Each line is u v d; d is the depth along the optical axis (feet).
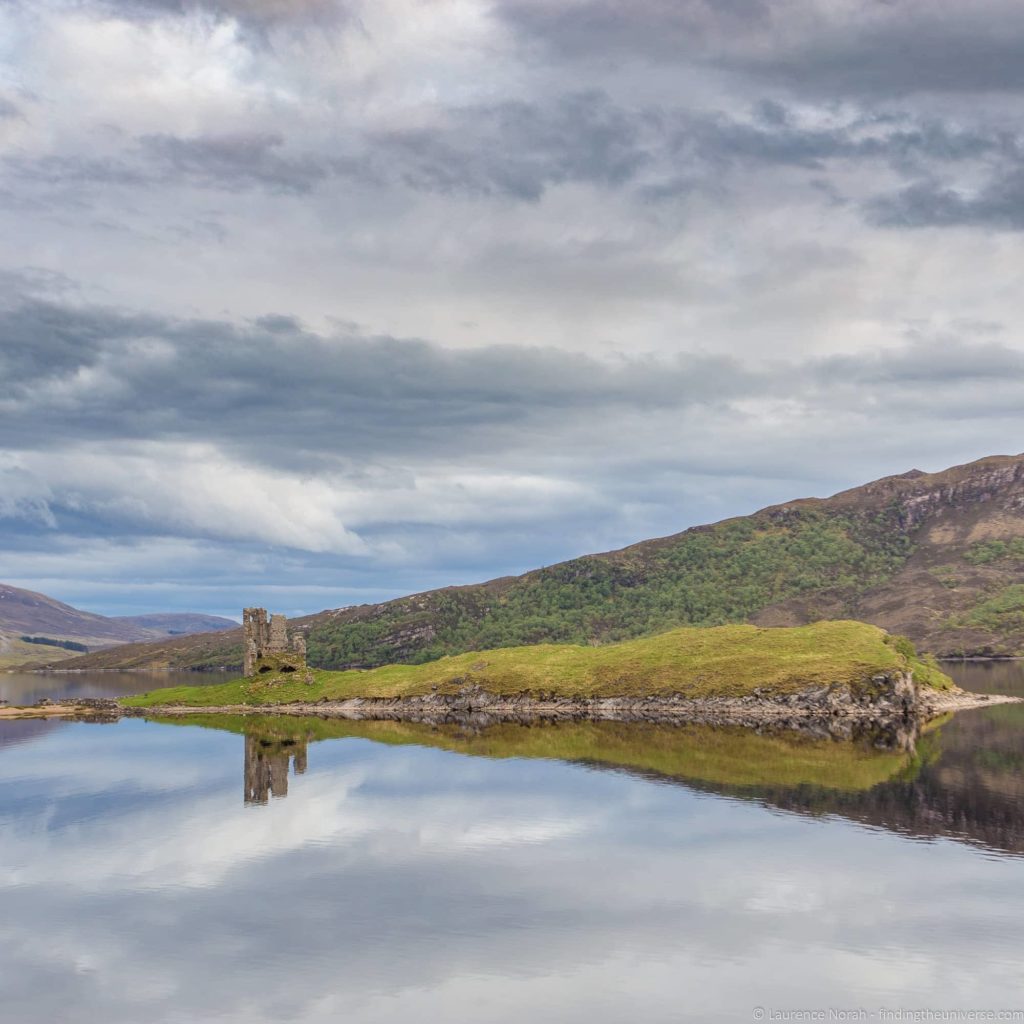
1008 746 381.60
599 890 200.13
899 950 166.40
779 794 286.05
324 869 219.00
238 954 170.40
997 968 158.81
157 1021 146.61
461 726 508.12
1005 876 202.39
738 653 604.90
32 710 637.71
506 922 183.42
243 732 490.49
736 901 191.42
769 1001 149.48
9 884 211.00
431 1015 146.82
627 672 602.85
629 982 156.66
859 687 532.73
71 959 169.58
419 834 248.52
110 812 279.49
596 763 353.72
